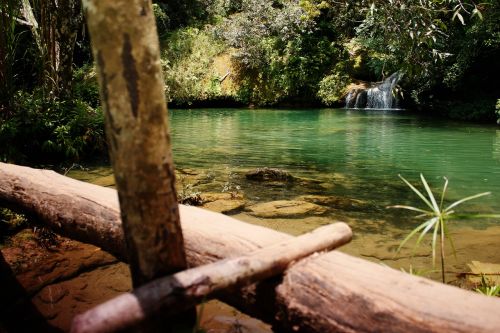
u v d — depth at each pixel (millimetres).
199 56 17969
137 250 1304
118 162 1238
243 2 18734
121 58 1159
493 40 11539
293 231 3715
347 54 16938
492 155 7609
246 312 1638
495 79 13320
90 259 3020
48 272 2809
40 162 6609
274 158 7387
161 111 1236
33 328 2191
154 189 1259
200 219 1965
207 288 1271
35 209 2719
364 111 15156
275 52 17219
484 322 1125
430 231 3738
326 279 1389
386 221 4023
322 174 6168
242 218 4055
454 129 10891
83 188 2592
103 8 1137
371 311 1260
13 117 6414
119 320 1130
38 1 8008
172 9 20312
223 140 9336
